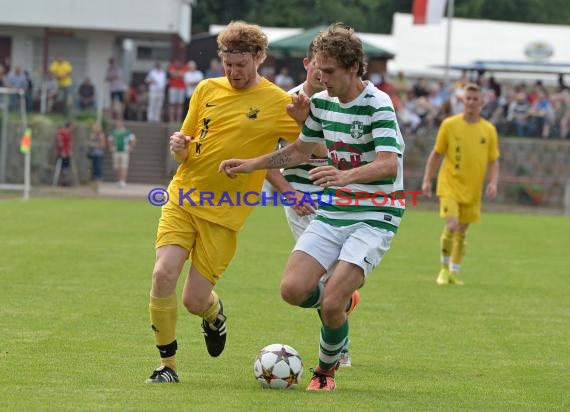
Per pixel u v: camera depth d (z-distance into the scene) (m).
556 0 130.12
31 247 34.59
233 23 15.47
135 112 80.25
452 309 24.45
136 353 17.64
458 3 125.88
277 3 100.00
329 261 14.90
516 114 78.44
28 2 80.44
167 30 81.12
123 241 37.69
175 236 15.24
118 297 24.11
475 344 19.89
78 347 17.95
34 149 71.50
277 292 25.92
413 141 76.38
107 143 75.50
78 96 76.69
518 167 77.38
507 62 80.69
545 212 71.50
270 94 15.72
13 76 74.31
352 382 15.97
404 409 13.84
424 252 38.44
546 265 35.59
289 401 14.05
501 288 28.88
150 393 14.31
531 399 14.96
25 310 21.84
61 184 71.06
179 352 18.02
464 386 15.87
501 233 49.56
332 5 103.50
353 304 16.78
